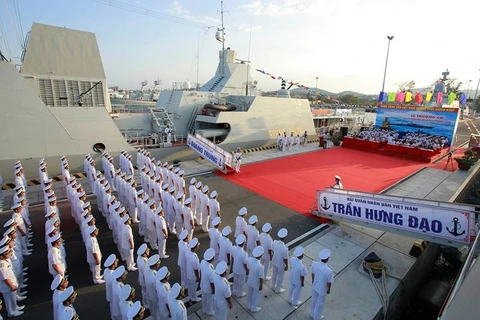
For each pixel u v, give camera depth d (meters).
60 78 14.02
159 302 5.15
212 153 15.74
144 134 17.03
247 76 23.16
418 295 8.16
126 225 7.20
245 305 6.16
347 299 6.30
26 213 8.76
